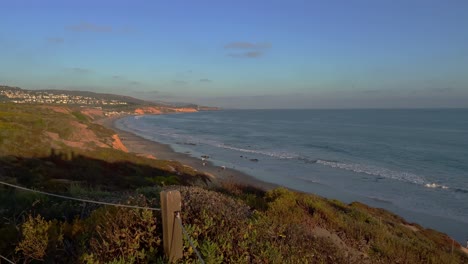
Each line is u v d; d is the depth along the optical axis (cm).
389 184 2972
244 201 843
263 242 443
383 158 4400
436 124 10875
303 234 602
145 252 366
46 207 673
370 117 16450
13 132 2559
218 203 499
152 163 2875
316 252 531
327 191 2750
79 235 458
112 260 356
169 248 349
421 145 5588
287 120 14825
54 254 423
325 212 851
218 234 400
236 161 4175
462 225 1970
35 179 1448
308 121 13738
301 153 4884
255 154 4781
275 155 4669
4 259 414
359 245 725
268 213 742
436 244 1219
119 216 418
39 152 2309
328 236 687
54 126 3672
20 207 656
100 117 15100
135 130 9181
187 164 3897
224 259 377
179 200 355
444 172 3466
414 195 2622
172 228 348
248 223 461
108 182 1791
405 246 820
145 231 383
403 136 7062
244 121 14325
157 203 477
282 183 3000
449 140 6238
